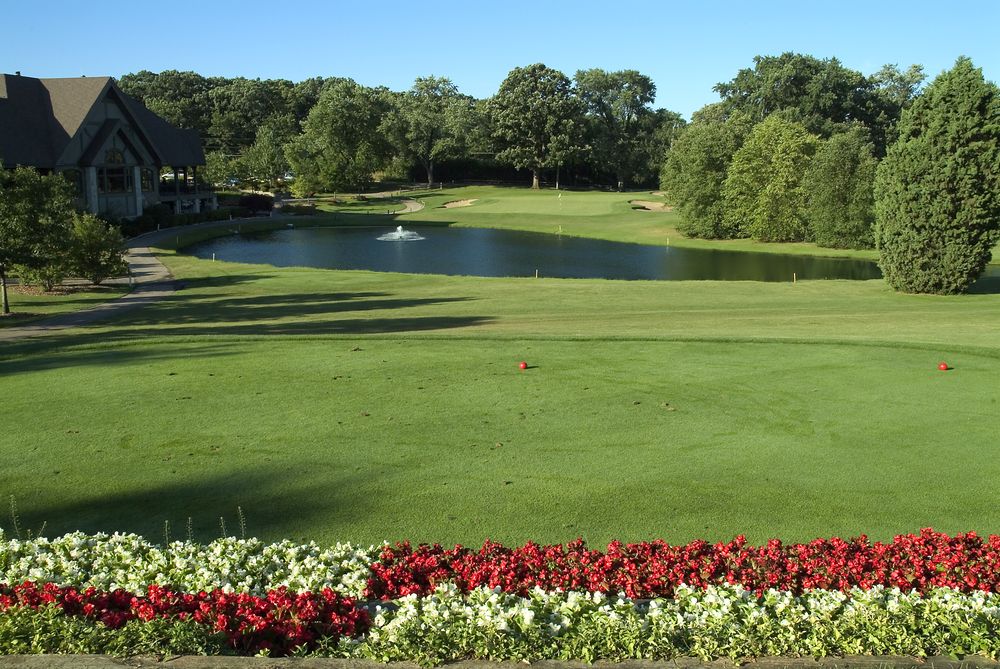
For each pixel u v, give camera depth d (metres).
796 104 106.25
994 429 13.59
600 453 12.48
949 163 35.22
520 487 11.16
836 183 64.44
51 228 33.69
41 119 66.00
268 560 8.12
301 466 11.95
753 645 6.01
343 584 7.63
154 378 17.03
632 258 60.97
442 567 8.01
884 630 6.15
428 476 11.56
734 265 57.25
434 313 31.61
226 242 68.12
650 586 7.54
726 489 11.10
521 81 121.00
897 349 19.78
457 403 15.09
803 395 15.65
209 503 10.70
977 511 10.41
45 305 35.41
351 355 19.27
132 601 6.61
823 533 9.82
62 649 5.97
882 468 11.86
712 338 21.22
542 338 21.45
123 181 71.31
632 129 134.25
